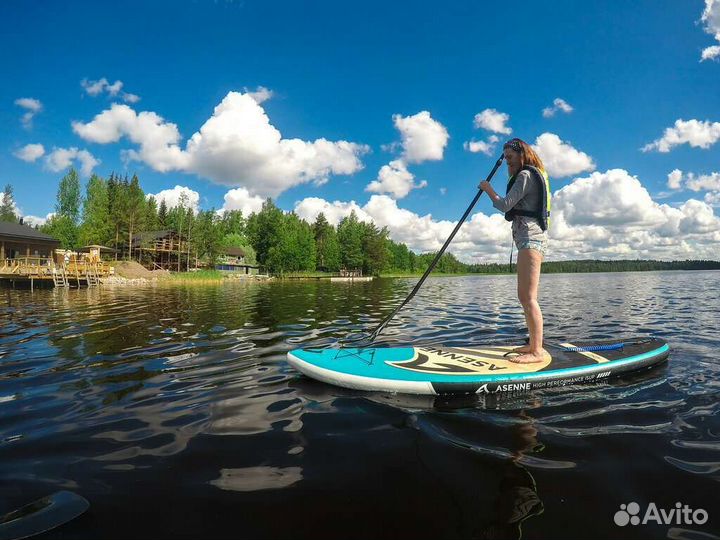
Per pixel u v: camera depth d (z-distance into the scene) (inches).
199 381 143.2
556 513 66.0
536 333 147.8
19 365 165.8
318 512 66.5
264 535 60.7
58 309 402.6
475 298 567.8
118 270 1535.4
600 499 70.0
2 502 69.8
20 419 108.3
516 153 146.2
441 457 85.6
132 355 184.4
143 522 64.1
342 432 99.1
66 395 127.9
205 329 264.1
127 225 2074.3
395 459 84.8
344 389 134.1
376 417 109.2
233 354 186.7
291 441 94.0
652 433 96.7
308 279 2107.5
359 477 77.6
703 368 155.3
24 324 288.4
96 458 85.9
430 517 65.0
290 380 144.7
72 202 2331.4
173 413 112.4
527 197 143.7
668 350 165.6
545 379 134.6
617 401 120.2
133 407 117.1
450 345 174.1
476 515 65.5
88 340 222.7
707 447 88.8
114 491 73.1
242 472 79.7
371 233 3085.6
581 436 95.7
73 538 60.1
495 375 132.1
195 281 1576.0
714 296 509.4
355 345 208.7
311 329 265.3
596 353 158.9
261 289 930.1
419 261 4638.3
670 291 625.9
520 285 148.2
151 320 311.6
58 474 79.4
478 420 106.7
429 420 106.8
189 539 59.8
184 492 72.6
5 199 2795.3
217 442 93.6
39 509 67.6
